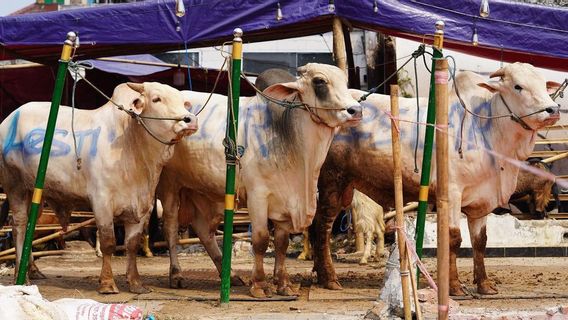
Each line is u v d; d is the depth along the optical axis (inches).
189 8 495.2
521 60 546.6
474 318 327.0
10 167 434.6
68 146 410.9
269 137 395.5
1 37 519.5
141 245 622.5
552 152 681.6
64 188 412.5
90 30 507.5
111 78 740.7
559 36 488.7
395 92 323.0
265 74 425.1
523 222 568.4
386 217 574.9
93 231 640.4
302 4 480.4
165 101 390.3
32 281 457.4
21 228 440.5
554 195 669.9
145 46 556.4
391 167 417.7
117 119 404.2
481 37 486.0
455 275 402.0
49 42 514.6
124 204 406.6
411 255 312.3
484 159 404.8
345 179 431.8
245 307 367.6
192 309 361.7
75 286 437.7
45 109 430.0
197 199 442.3
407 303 311.0
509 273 485.7
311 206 394.3
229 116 376.5
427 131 358.9
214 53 927.0
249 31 493.7
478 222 413.7
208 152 412.8
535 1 745.6
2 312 261.6
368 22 478.3
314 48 947.3
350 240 627.5
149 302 382.6
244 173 399.2
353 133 426.0
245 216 673.0
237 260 587.5
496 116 404.5
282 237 403.9
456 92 404.2
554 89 419.8
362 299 387.9
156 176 405.7
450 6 483.2
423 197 358.6
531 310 346.0
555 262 546.3
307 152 389.4
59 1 1237.1
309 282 449.7
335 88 378.6
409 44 698.8
